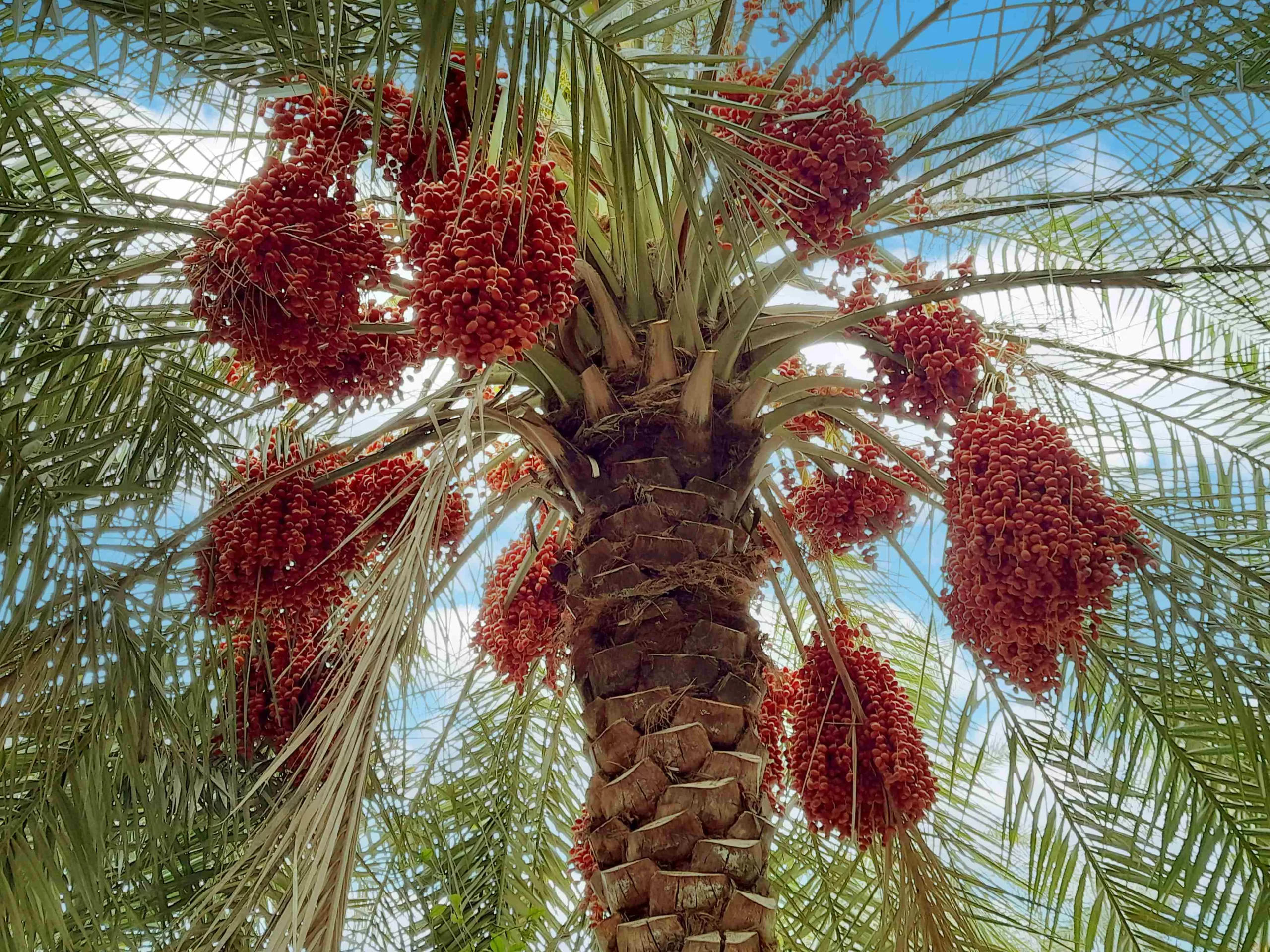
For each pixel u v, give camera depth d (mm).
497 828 5676
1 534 3469
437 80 2604
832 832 4492
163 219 3615
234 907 2871
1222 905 3938
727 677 3531
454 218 2869
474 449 3947
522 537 4789
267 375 3396
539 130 3357
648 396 3734
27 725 3779
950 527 3609
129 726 3842
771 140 3271
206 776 4156
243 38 3236
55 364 3598
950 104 3762
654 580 3576
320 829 2822
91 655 3703
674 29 4715
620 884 3266
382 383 3719
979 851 5168
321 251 3148
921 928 4406
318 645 4672
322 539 3973
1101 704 4113
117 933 4000
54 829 3779
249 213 3098
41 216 3377
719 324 4000
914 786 4055
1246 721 3672
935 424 3914
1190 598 3674
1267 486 4176
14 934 3691
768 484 4621
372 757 3773
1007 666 3479
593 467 3740
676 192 3598
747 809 3400
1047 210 4488
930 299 3848
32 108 3484
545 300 2846
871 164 3434
